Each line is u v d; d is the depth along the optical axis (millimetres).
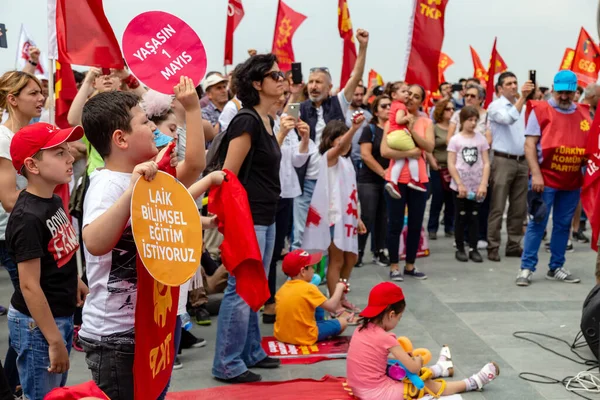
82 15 4570
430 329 5641
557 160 6793
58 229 3090
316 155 6477
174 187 2438
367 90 11672
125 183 2523
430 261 8195
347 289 6164
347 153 6082
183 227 2451
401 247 8289
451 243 9305
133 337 2572
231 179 3912
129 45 2766
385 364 4203
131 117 2525
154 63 2803
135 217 2283
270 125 4609
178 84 2777
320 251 5691
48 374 3189
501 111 7863
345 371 4793
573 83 6742
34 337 3143
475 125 8055
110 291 2529
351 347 4277
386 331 4273
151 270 2326
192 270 2469
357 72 6891
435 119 9320
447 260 8234
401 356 4133
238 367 4516
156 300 2496
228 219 3865
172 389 4422
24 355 3182
